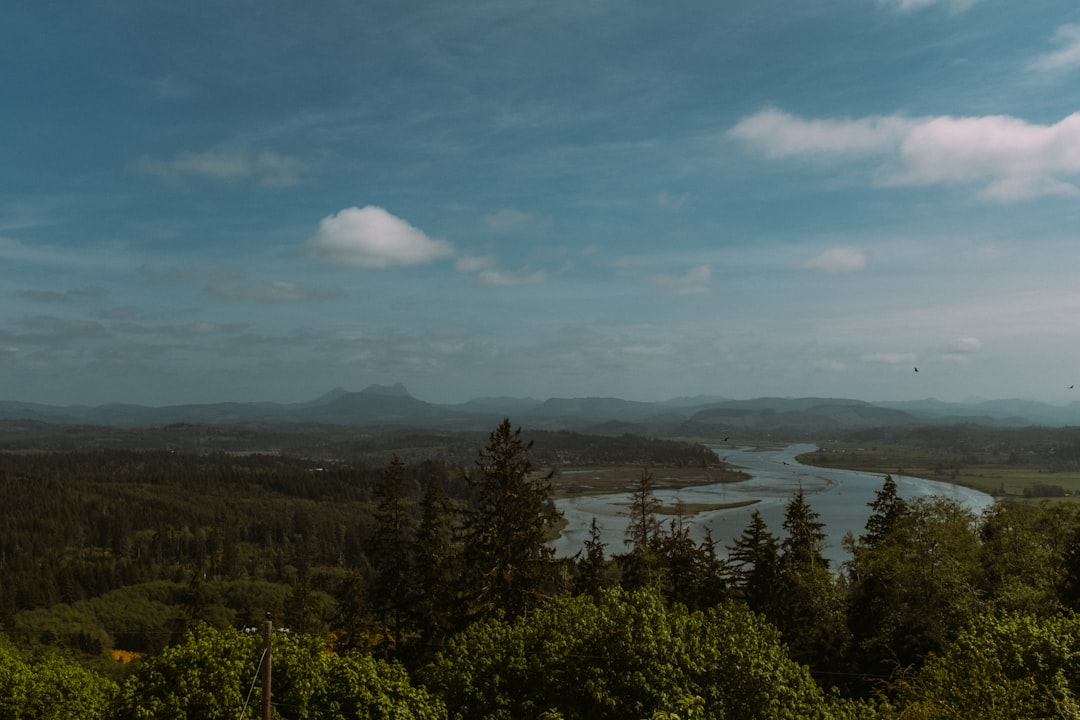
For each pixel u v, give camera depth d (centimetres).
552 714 2441
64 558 16725
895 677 4381
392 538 5372
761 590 5519
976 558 5506
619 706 2566
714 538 13038
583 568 5997
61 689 4016
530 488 5022
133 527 19250
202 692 2594
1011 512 5906
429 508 5284
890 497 7250
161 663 2728
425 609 5088
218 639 2859
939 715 2698
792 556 5941
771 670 2631
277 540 19075
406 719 2659
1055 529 5884
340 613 6203
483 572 4816
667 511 17062
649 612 2819
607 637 2762
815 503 18162
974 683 2667
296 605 8094
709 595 5691
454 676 2897
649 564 5750
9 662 4009
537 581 4897
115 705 2683
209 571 16212
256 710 2634
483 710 2767
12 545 16562
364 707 2697
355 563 16400
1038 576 5247
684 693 2519
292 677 2731
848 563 6488
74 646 11150
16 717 3775
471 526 5097
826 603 5306
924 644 4609
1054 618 3334
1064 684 2681
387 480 5516
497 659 2891
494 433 5100
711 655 2688
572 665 2727
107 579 14250
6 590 12556
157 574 15350
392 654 5600
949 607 4703
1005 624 3153
